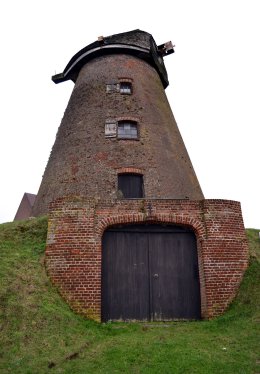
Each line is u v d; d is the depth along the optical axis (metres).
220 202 12.07
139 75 19.72
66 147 17.52
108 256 11.45
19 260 10.84
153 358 7.74
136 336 9.20
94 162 16.30
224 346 8.38
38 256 11.27
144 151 16.59
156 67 21.50
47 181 17.23
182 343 8.58
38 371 7.11
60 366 7.39
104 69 19.59
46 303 9.52
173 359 7.67
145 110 18.22
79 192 15.66
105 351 8.12
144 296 11.27
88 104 18.52
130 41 20.03
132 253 11.59
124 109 17.91
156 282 11.43
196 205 11.99
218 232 11.71
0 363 7.20
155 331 9.70
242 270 11.61
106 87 18.84
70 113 18.98
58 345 8.12
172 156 17.27
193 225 11.74
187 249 11.84
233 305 10.88
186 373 7.12
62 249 10.95
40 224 12.80
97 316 10.27
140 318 11.03
